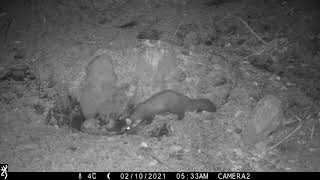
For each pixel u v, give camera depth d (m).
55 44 4.81
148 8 5.43
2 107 4.49
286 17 5.49
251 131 4.13
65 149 4.04
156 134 4.24
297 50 5.22
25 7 5.26
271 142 4.20
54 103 4.45
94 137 4.21
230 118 4.37
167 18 5.23
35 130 4.27
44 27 5.05
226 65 4.73
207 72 4.59
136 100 4.42
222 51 4.97
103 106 4.38
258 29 5.35
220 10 5.49
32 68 4.70
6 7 5.26
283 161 4.03
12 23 5.09
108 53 4.49
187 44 4.87
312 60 5.19
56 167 3.85
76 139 4.17
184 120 4.31
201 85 4.52
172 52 4.54
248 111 4.44
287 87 4.80
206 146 4.12
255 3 5.71
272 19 5.45
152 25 5.08
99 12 5.34
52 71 4.58
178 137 4.20
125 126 4.29
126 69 4.44
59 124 4.37
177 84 4.47
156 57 4.45
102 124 4.34
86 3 5.39
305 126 4.39
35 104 4.47
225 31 5.24
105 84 4.38
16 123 4.33
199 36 5.03
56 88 4.49
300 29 5.39
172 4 5.50
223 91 4.54
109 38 4.80
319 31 5.41
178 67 4.53
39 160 3.92
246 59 5.01
